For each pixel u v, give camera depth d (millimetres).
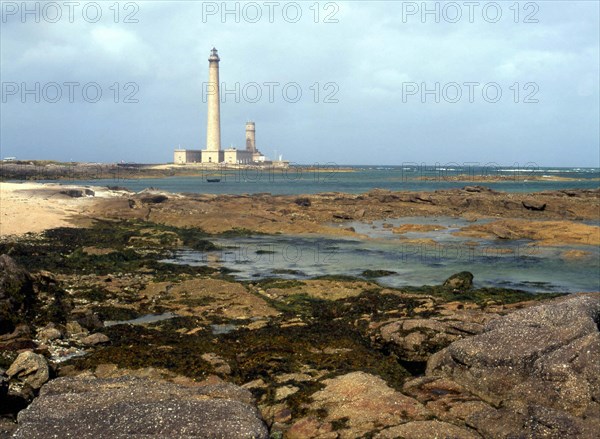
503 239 41625
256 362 14172
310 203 65562
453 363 12820
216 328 18625
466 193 73375
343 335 16562
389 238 42375
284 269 29859
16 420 10695
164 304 21562
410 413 10938
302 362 14211
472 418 10797
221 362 13812
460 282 24812
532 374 11641
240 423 9234
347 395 11781
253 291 23844
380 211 61281
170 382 11977
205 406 9734
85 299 21859
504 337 12641
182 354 14281
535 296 22734
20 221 40188
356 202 67875
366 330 17359
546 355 11781
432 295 23188
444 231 46688
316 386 12312
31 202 48250
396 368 13969
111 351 14398
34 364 13047
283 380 13031
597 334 12078
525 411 10609
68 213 45688
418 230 47000
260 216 49281
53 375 13430
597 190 72312
